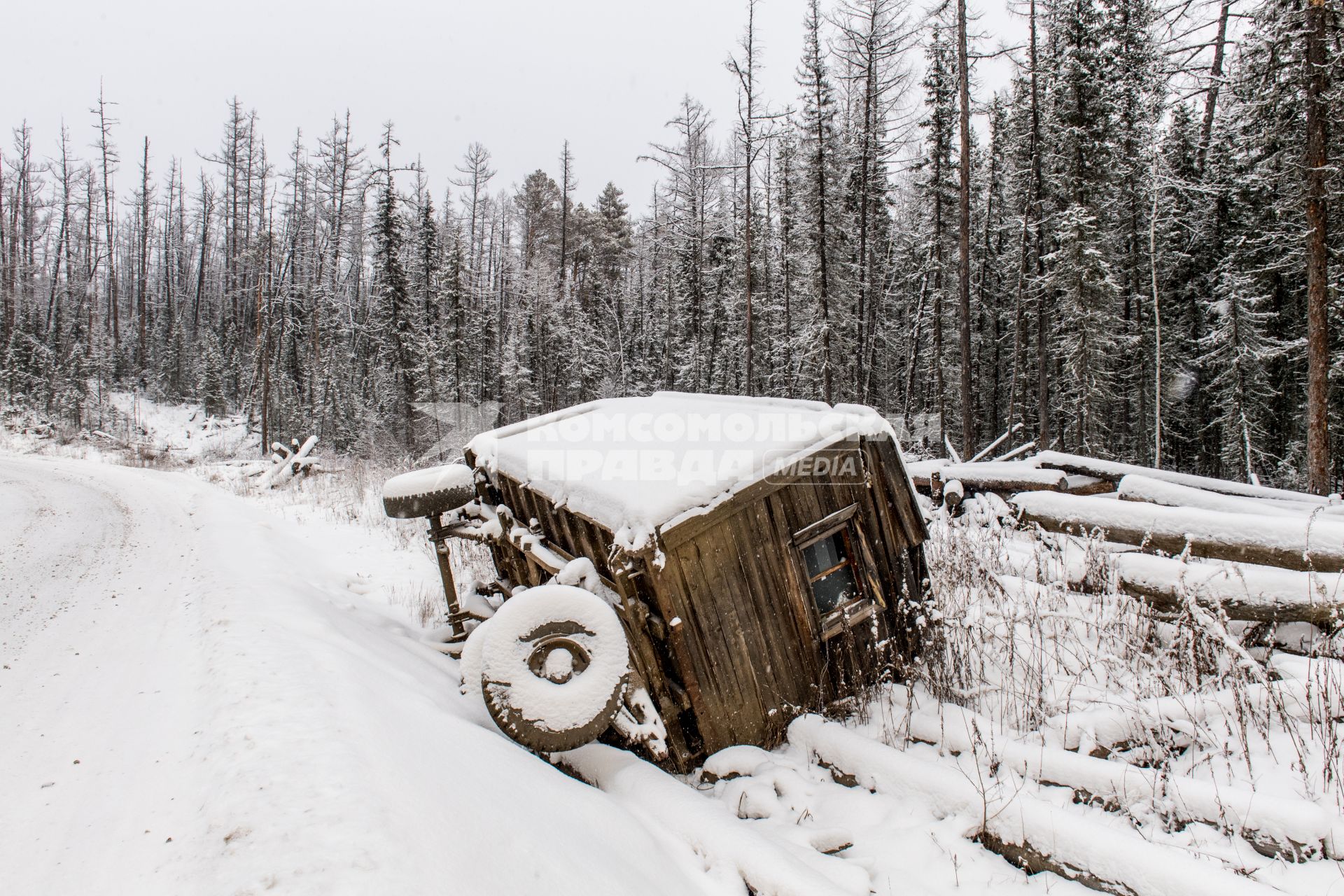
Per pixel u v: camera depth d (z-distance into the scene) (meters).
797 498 4.57
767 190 35.34
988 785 3.57
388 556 10.19
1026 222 25.80
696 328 39.00
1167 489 7.49
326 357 43.91
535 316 39.78
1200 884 2.65
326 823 2.40
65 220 52.88
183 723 3.76
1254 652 4.75
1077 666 4.99
